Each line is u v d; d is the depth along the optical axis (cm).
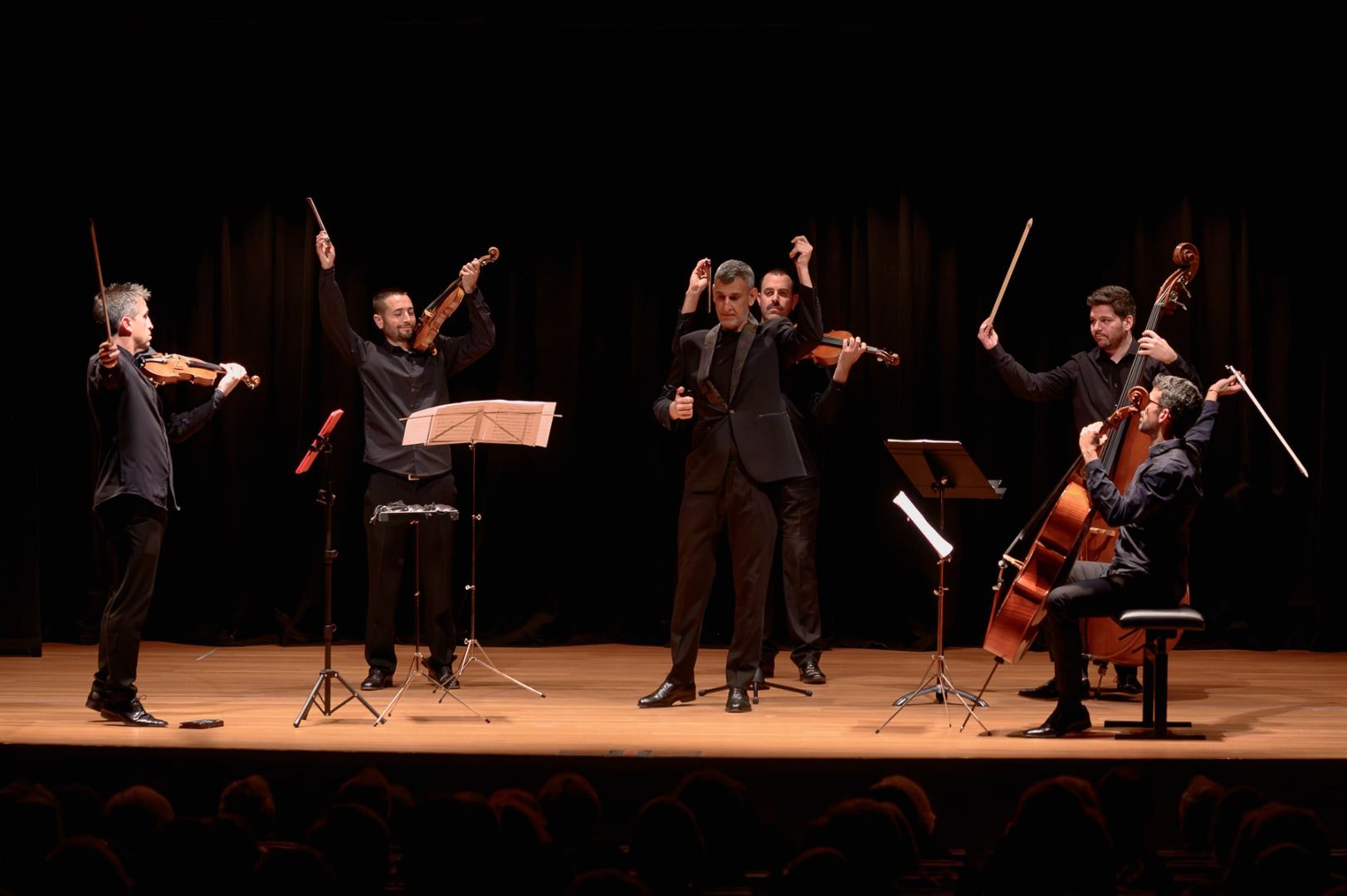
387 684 848
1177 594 672
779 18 1033
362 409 1102
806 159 1077
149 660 985
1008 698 813
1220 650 1057
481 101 1082
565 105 1083
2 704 766
